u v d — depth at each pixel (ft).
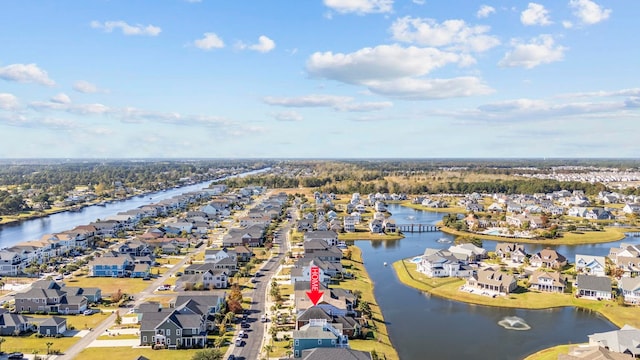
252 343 270.05
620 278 391.04
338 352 225.15
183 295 329.11
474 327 308.60
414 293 384.88
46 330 280.31
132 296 361.51
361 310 322.75
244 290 377.30
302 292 336.90
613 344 258.57
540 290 383.24
